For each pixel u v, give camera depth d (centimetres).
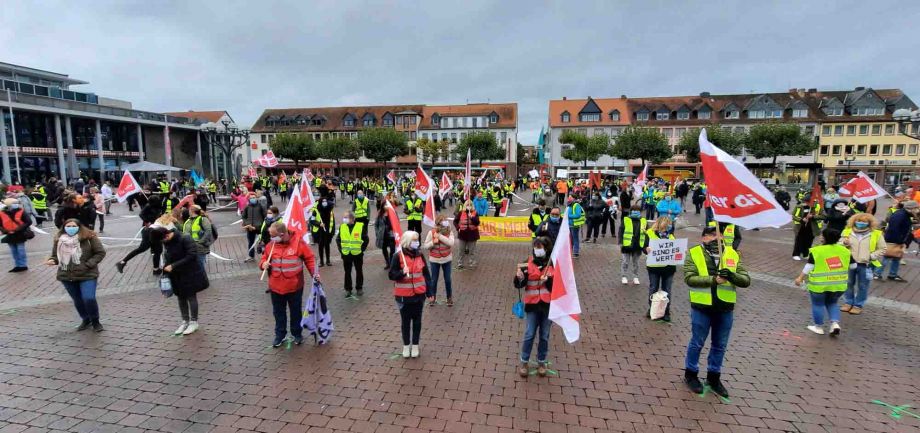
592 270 1118
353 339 654
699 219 2261
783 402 491
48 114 4197
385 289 923
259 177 3522
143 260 1172
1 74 4747
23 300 829
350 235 855
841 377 550
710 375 510
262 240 1132
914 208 964
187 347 620
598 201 1529
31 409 463
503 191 2791
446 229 803
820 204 1230
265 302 827
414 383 524
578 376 546
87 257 656
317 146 6100
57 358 582
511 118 7125
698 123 6216
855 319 760
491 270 1104
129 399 484
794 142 4684
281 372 548
